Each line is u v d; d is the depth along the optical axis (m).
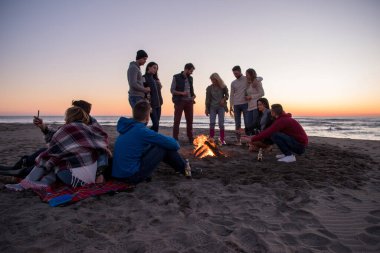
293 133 4.87
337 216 2.59
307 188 3.40
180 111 6.74
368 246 2.04
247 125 6.43
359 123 43.34
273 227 2.34
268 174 4.05
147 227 2.27
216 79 6.74
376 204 2.93
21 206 2.65
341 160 5.40
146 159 3.22
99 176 3.10
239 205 2.82
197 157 5.33
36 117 3.34
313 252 1.94
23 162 3.39
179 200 2.93
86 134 3.01
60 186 2.99
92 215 2.47
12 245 1.92
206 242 2.04
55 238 2.04
